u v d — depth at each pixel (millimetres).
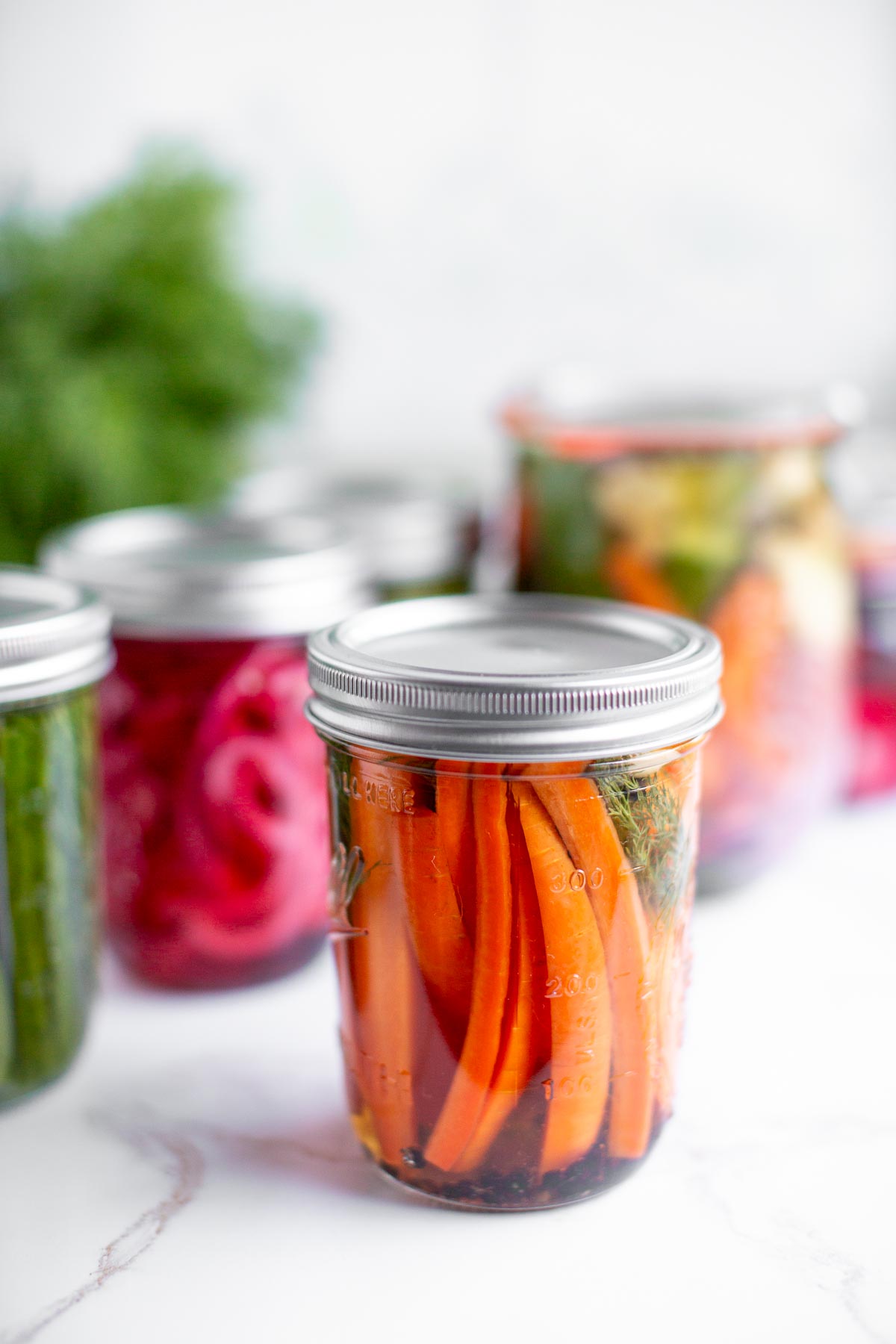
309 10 1080
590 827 417
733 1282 428
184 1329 411
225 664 581
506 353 1151
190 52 1084
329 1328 410
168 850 594
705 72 1087
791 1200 470
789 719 646
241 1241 454
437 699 406
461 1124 440
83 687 521
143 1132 524
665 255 1129
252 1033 603
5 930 501
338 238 1123
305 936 629
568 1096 435
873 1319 409
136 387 829
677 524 619
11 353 814
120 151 1096
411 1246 449
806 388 826
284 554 621
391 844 430
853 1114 521
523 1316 414
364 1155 494
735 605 622
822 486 654
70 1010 536
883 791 817
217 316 852
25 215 929
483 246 1129
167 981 631
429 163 1112
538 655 479
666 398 780
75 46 1075
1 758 488
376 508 743
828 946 660
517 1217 465
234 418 882
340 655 442
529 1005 424
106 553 637
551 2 1076
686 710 428
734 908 702
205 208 875
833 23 1071
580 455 633
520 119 1103
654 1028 449
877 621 769
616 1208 468
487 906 419
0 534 808
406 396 1153
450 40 1089
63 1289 430
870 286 1129
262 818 593
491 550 827
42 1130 526
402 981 438
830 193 1108
